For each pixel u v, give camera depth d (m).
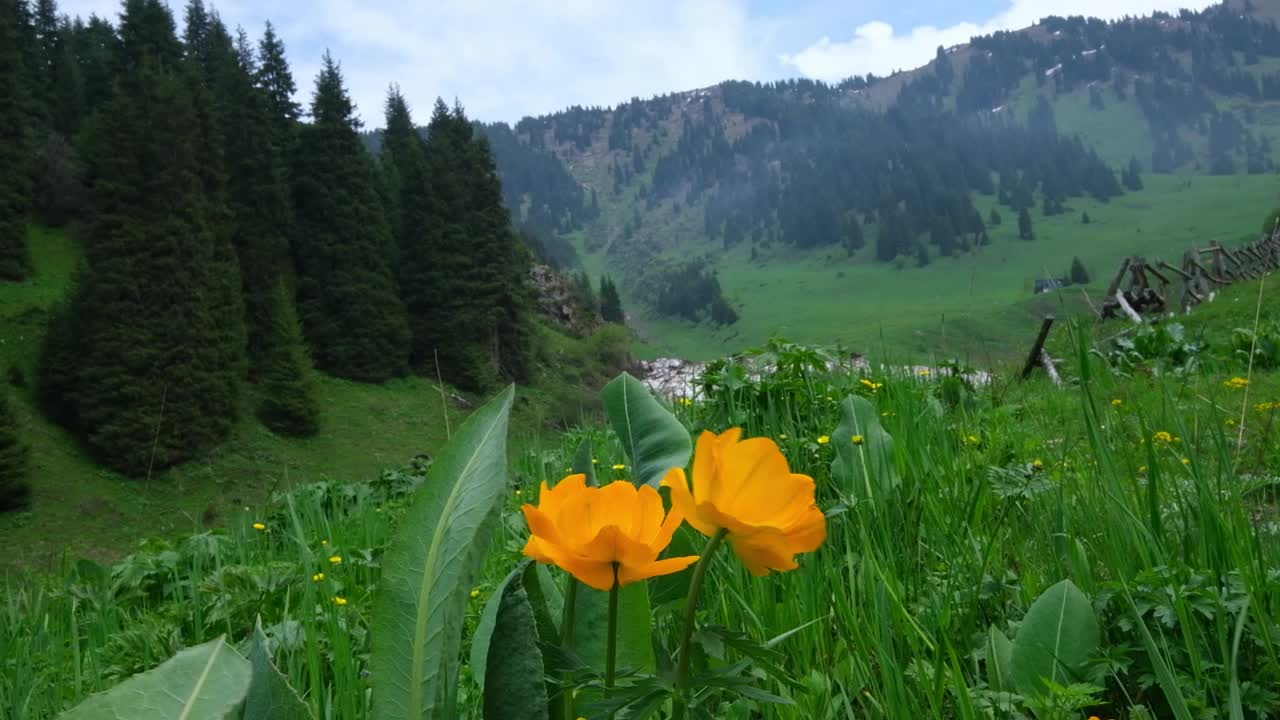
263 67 67.06
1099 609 1.76
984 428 3.81
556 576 1.70
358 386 58.31
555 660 0.99
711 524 0.81
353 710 1.70
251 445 46.28
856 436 2.66
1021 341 7.71
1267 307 14.38
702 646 0.93
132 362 42.56
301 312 59.12
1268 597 1.69
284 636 2.14
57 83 75.06
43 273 58.84
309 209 61.22
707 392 4.59
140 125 46.69
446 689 0.76
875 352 5.29
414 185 66.56
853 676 1.60
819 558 2.15
